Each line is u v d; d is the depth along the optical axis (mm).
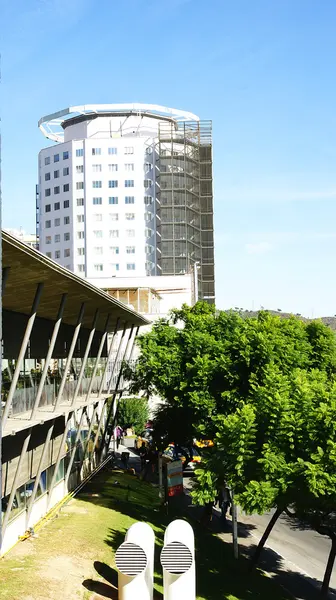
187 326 32219
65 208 121062
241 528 29094
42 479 24578
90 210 118250
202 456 23406
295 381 20141
